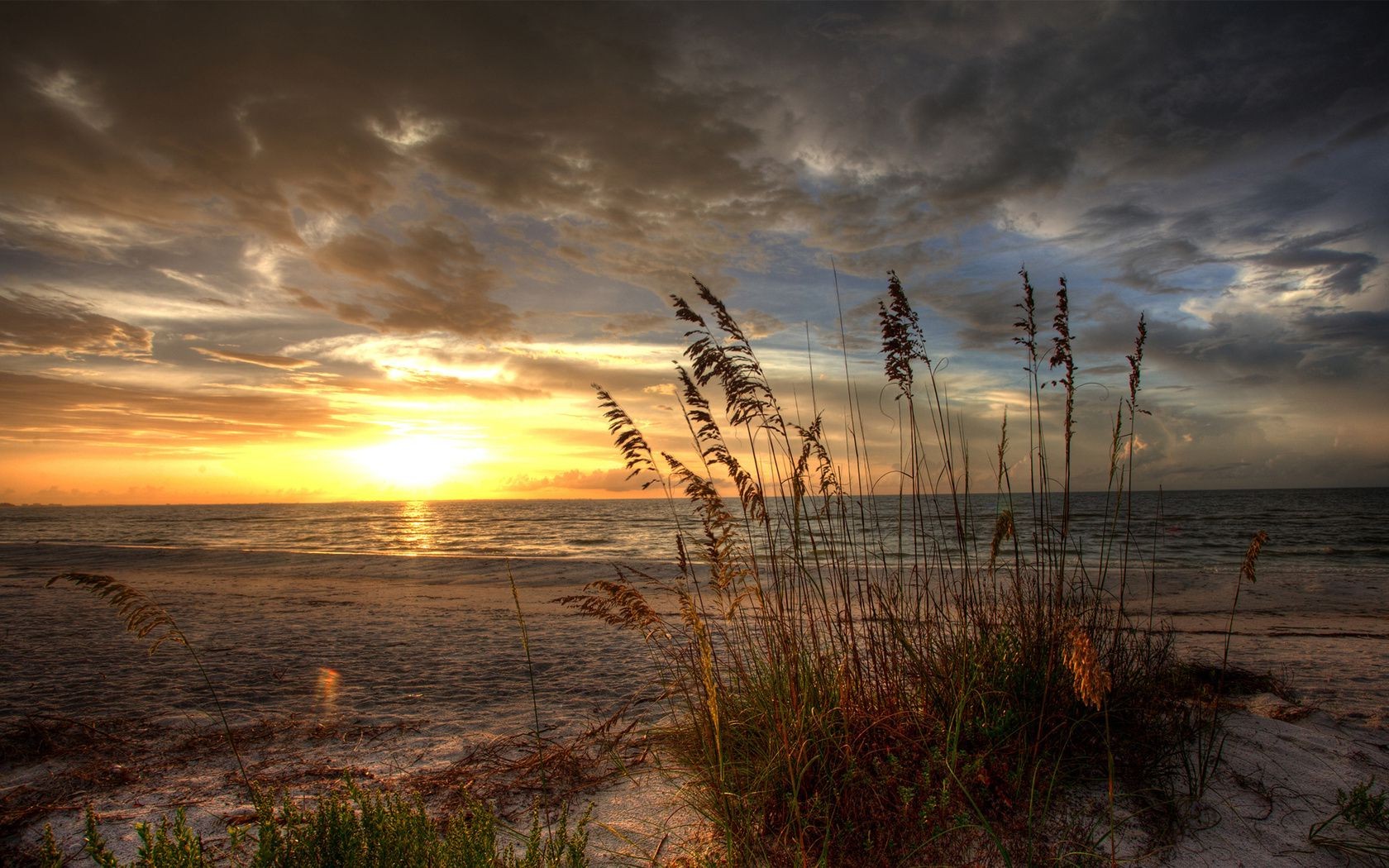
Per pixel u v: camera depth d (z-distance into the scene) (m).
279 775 4.12
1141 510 57.44
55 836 3.34
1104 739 3.34
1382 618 10.60
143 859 2.09
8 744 4.61
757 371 3.88
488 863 2.33
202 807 3.62
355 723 5.15
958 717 3.11
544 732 4.78
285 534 53.75
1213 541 28.64
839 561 3.84
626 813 3.39
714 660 3.75
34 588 14.77
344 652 7.98
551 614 10.95
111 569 20.44
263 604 12.34
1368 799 3.01
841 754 3.15
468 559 21.06
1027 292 4.13
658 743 4.16
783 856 2.83
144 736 4.90
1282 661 7.01
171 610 11.52
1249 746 3.77
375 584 16.00
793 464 3.84
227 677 6.76
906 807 2.89
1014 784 3.06
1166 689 4.00
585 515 96.81
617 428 3.60
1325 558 23.38
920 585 4.12
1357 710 4.89
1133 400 3.85
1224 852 2.82
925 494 4.08
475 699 5.88
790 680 3.30
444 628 9.66
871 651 3.68
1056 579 3.79
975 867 2.71
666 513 93.19
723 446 3.55
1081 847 2.81
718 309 3.82
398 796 2.60
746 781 3.22
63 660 7.59
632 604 3.42
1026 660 3.55
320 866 2.31
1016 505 3.90
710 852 2.94
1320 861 2.78
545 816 3.41
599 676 6.62
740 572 3.43
